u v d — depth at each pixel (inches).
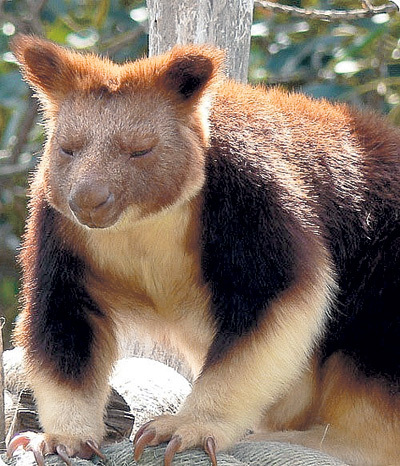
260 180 312.5
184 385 389.7
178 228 319.6
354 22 623.8
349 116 358.3
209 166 315.6
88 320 329.4
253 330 307.3
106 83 307.4
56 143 302.4
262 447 304.2
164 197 303.9
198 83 310.7
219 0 419.5
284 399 354.3
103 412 329.4
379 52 631.8
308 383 350.6
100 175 291.6
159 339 361.4
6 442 329.1
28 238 332.2
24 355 325.1
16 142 697.0
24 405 350.0
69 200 293.9
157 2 425.4
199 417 299.9
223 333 312.7
